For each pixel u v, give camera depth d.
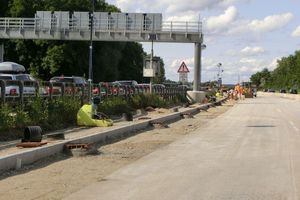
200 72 58.19
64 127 20.52
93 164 12.59
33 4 78.44
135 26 60.62
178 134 20.94
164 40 58.97
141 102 34.75
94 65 82.31
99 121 21.17
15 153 12.01
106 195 9.02
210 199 8.79
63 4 78.38
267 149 15.98
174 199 8.78
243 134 21.11
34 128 14.82
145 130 22.69
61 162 12.84
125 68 99.62
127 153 14.74
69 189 9.51
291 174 11.39
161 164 12.72
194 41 58.34
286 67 149.88
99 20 61.09
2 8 80.38
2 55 72.19
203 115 35.41
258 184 10.19
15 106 18.28
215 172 11.59
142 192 9.33
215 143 17.62
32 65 75.06
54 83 21.62
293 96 95.44
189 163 12.94
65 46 73.12
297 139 19.14
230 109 44.94
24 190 9.35
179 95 50.72
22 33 61.84
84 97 25.20
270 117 33.28
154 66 39.31
